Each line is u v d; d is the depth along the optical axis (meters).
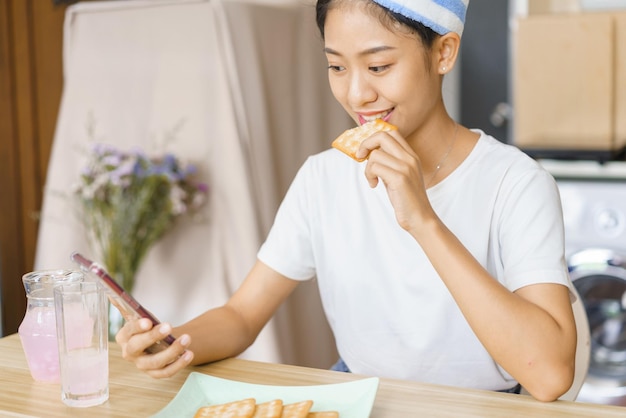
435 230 1.23
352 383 1.18
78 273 1.35
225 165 2.53
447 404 1.18
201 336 1.40
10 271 3.35
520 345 1.21
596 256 2.72
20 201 3.33
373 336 1.52
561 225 1.39
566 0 3.48
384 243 1.49
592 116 3.38
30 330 1.27
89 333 1.19
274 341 2.50
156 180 2.47
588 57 3.36
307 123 2.82
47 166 3.30
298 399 1.17
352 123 3.08
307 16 2.79
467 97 3.68
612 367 2.72
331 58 1.34
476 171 1.46
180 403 1.15
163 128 2.62
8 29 3.27
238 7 2.54
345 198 1.54
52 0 3.21
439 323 1.45
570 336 1.25
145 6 2.63
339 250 1.53
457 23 1.34
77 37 2.75
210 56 2.55
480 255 1.44
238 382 1.21
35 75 3.28
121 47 2.68
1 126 3.31
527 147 3.03
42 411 1.17
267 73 2.64
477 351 1.45
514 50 3.44
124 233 2.51
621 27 3.32
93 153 2.54
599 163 2.87
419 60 1.31
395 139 1.25
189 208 2.58
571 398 1.53
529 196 1.40
